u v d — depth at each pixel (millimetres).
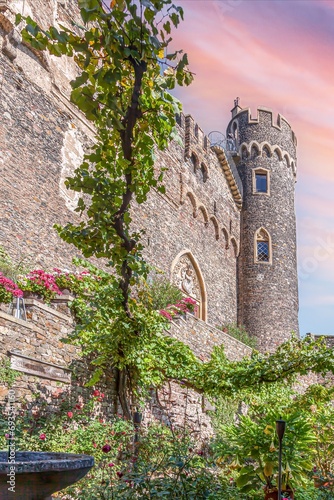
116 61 4184
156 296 14414
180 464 4980
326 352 9469
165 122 5059
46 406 7738
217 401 13961
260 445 5352
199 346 14648
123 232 5582
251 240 25969
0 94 11680
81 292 9445
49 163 13133
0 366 6883
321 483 6625
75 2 14984
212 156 24375
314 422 8062
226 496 5047
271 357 9781
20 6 12250
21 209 11867
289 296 25828
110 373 9742
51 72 13609
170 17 4336
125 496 4758
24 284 9023
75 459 3188
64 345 8539
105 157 5297
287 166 28047
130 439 7723
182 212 20891
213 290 22797
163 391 11453
